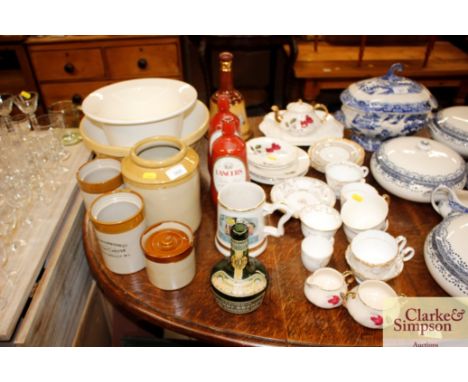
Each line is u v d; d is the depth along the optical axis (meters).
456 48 2.46
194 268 0.82
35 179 1.06
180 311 0.77
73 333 1.06
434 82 2.29
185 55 2.55
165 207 0.85
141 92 1.14
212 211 1.02
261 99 2.90
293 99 2.51
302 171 1.10
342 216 0.92
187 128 1.12
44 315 0.88
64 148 1.25
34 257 0.88
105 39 2.24
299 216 0.93
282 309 0.77
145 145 0.89
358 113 1.18
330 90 2.82
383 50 2.42
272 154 1.14
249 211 0.81
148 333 1.42
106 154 0.97
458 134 1.13
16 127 1.12
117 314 1.41
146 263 0.79
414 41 2.51
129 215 0.84
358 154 1.16
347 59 2.29
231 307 0.74
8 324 0.74
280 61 2.81
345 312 0.77
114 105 1.11
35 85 2.35
